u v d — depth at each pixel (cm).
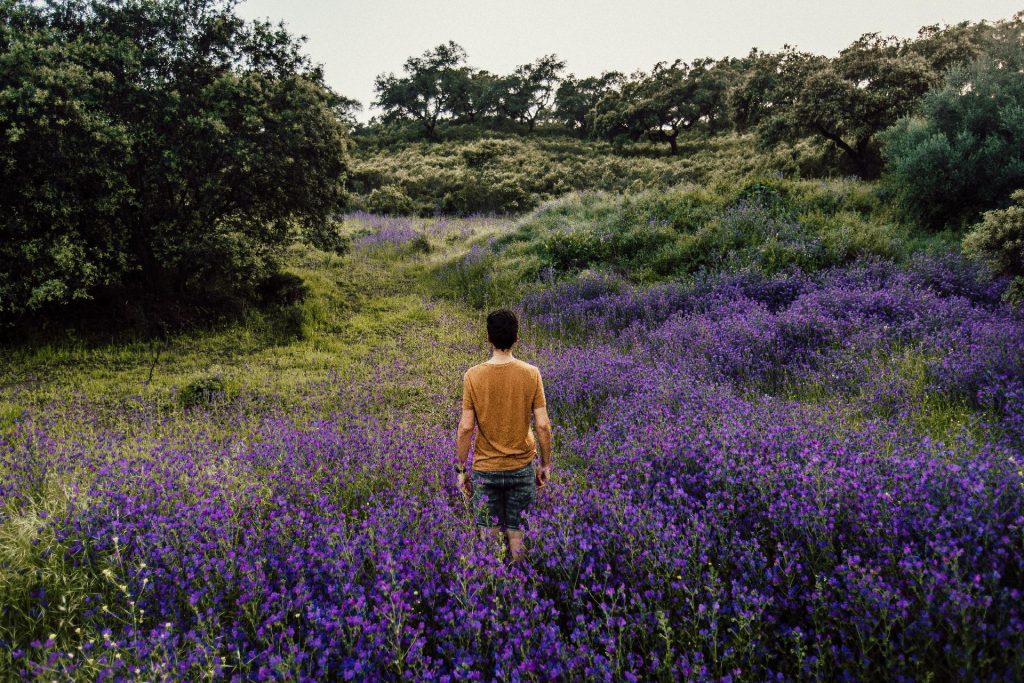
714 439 490
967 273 1059
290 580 354
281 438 621
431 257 2052
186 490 477
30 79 1017
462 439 404
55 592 362
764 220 1518
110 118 1128
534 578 346
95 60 1160
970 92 1567
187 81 1298
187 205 1347
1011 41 1564
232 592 345
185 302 1352
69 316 1210
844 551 318
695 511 426
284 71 1446
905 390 653
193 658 277
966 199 1476
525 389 396
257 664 296
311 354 1128
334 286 1658
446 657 292
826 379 732
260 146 1326
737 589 296
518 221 2377
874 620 273
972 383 657
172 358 1107
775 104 3491
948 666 270
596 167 6241
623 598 311
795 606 306
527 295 1430
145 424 746
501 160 6544
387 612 286
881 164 2850
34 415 779
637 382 759
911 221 1522
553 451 603
